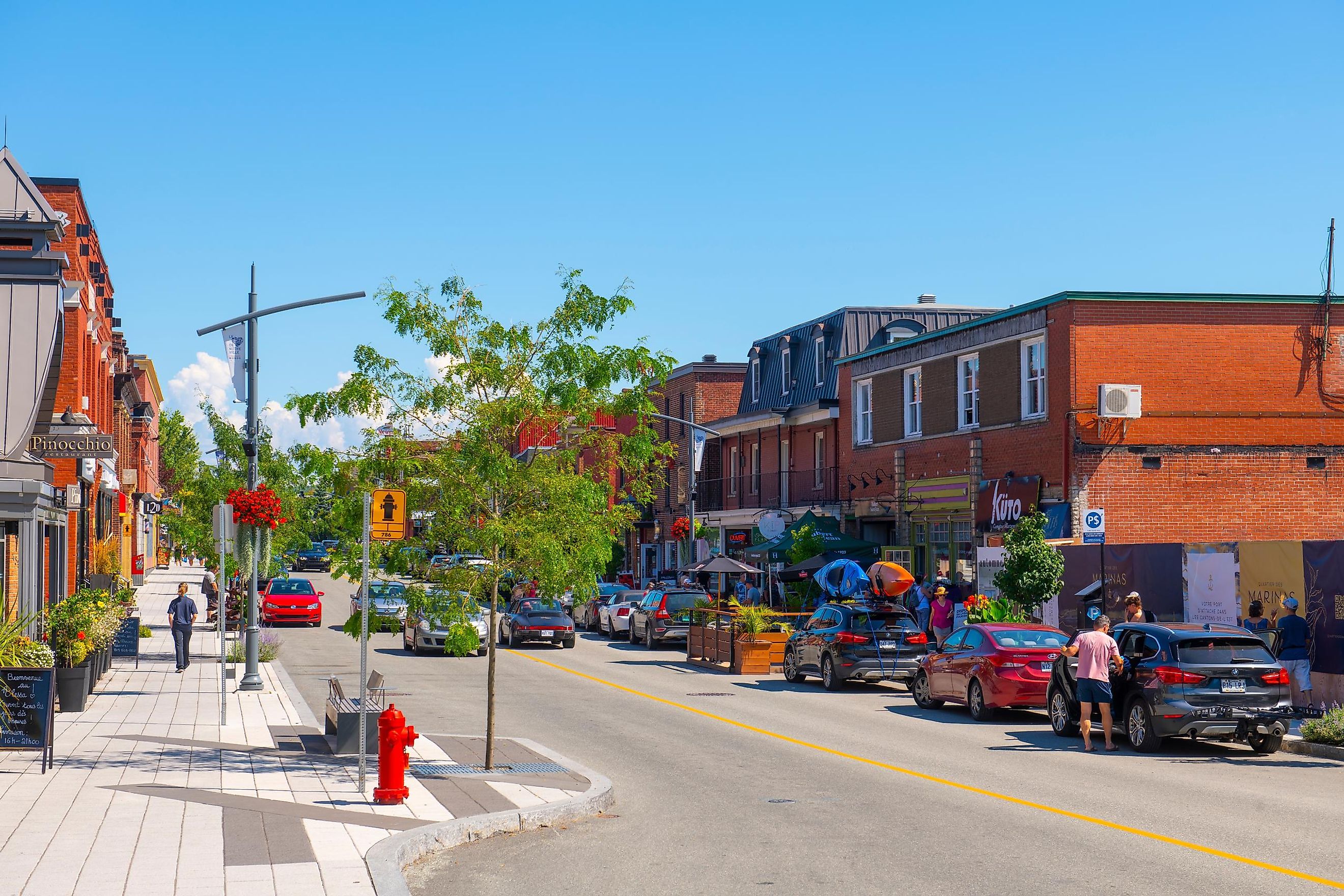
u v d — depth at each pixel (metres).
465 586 14.30
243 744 16.12
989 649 20.56
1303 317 31.92
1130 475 30.81
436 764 14.82
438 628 14.57
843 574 30.78
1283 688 16.64
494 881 9.62
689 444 57.97
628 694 24.28
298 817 11.20
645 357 14.84
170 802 11.82
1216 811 12.45
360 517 14.41
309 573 86.88
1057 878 9.62
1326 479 31.67
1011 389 33.84
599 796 12.64
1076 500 30.52
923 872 9.86
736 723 19.92
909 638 25.44
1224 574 21.80
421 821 11.16
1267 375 31.64
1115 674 17.53
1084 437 30.73
